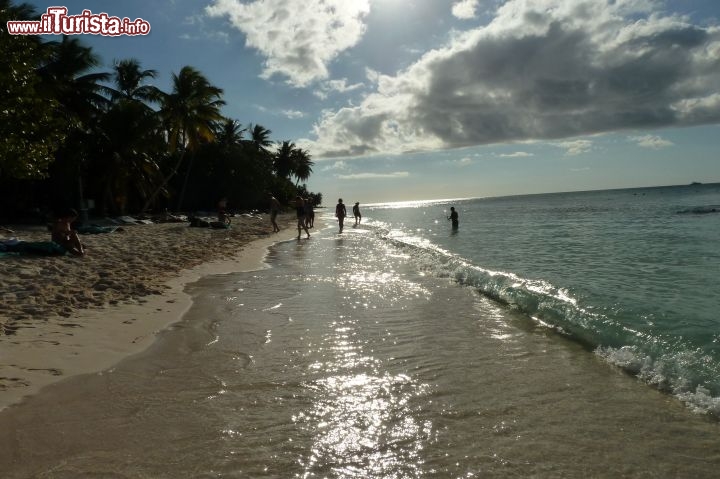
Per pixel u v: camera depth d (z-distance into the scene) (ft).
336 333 20.70
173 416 12.59
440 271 38.24
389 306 25.99
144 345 18.65
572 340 19.71
